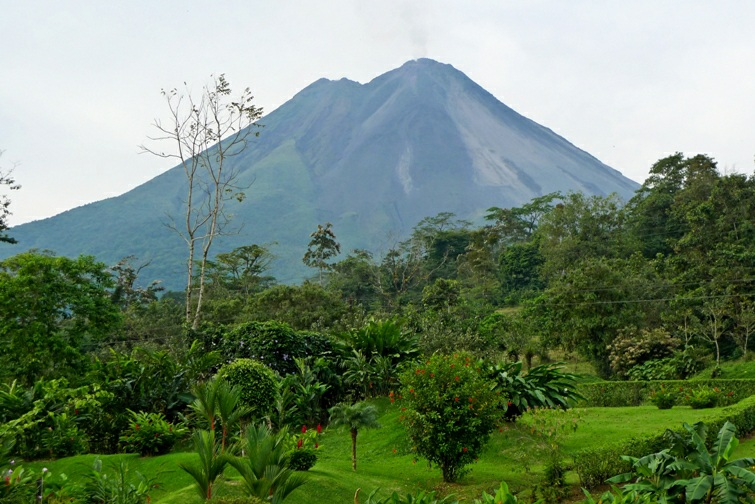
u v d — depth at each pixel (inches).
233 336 817.5
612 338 1681.8
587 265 1861.5
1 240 1209.4
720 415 556.7
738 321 1660.9
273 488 281.4
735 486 283.6
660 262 2166.6
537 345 1769.2
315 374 752.3
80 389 565.0
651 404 942.4
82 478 433.7
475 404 455.8
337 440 654.5
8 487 313.0
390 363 775.7
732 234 2000.5
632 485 302.0
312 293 1921.8
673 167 3225.9
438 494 424.2
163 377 624.7
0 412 528.1
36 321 871.1
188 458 439.5
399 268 3695.9
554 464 426.3
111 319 970.1
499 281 3417.8
